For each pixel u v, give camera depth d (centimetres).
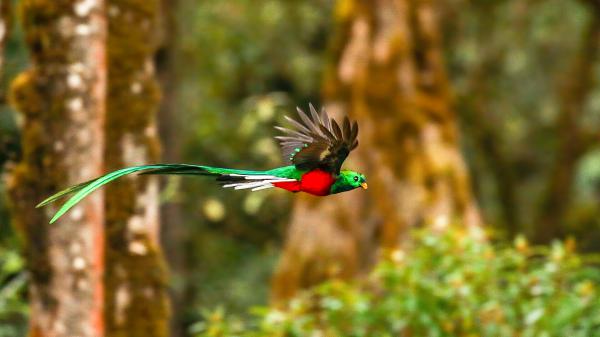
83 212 783
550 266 924
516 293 916
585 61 2245
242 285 2102
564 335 885
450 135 1435
